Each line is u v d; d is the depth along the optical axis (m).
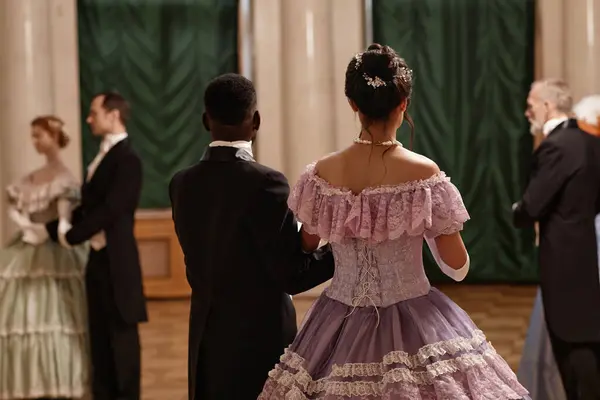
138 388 4.73
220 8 8.18
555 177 4.30
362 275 2.80
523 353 4.71
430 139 8.48
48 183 4.79
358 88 2.76
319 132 7.80
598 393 4.30
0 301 4.74
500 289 8.33
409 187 2.71
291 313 3.11
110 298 4.64
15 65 7.62
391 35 8.33
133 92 8.20
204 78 8.24
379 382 2.68
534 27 8.27
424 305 2.78
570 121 4.43
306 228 2.89
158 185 8.29
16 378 4.68
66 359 4.73
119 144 4.69
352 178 2.79
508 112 8.40
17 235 4.93
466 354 2.73
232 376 3.02
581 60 7.95
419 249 2.82
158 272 8.17
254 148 7.90
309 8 7.76
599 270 4.38
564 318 4.29
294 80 7.81
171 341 6.62
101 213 4.58
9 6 7.60
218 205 3.02
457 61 8.37
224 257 3.02
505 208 8.47
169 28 8.19
